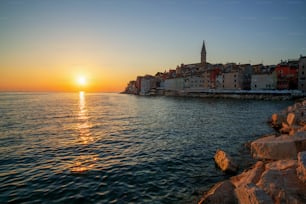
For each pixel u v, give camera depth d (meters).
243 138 20.27
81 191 9.25
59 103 81.19
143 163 12.95
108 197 8.74
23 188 9.49
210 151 15.70
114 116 40.31
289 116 22.19
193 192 9.16
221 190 7.57
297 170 6.68
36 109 53.75
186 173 11.34
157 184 9.98
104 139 19.95
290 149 11.11
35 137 20.67
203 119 34.81
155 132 23.70
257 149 12.79
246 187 6.69
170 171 11.65
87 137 20.88
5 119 34.12
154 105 70.88
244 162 12.46
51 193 9.05
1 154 14.70
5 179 10.45
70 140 19.42
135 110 53.22
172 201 8.41
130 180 10.44
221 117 36.84
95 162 13.12
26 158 13.84
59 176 10.86
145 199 8.57
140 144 17.98
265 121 30.48
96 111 50.44
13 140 19.23
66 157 14.16
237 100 80.75
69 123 30.83
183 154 14.91
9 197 8.67
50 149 16.16
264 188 6.52
